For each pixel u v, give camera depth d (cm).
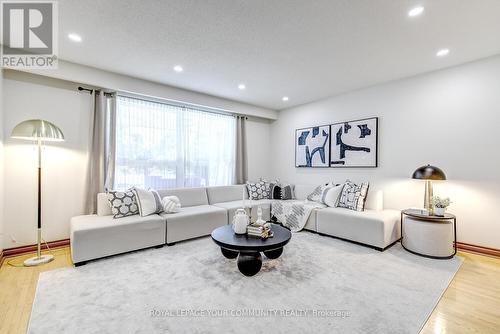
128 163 387
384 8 204
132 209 324
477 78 306
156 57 301
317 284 223
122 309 184
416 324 169
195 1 197
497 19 218
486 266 265
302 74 356
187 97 430
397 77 367
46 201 318
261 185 502
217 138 503
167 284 222
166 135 429
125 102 383
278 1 197
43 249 312
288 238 253
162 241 322
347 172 445
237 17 219
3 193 287
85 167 345
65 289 213
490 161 298
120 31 243
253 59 306
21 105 301
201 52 288
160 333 159
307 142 512
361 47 273
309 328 164
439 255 286
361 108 423
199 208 392
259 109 546
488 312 184
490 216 298
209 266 262
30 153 307
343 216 354
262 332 160
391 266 264
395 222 339
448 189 329
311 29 238
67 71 311
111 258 283
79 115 342
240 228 268
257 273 244
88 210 340
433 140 342
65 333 159
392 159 384
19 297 201
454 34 245
